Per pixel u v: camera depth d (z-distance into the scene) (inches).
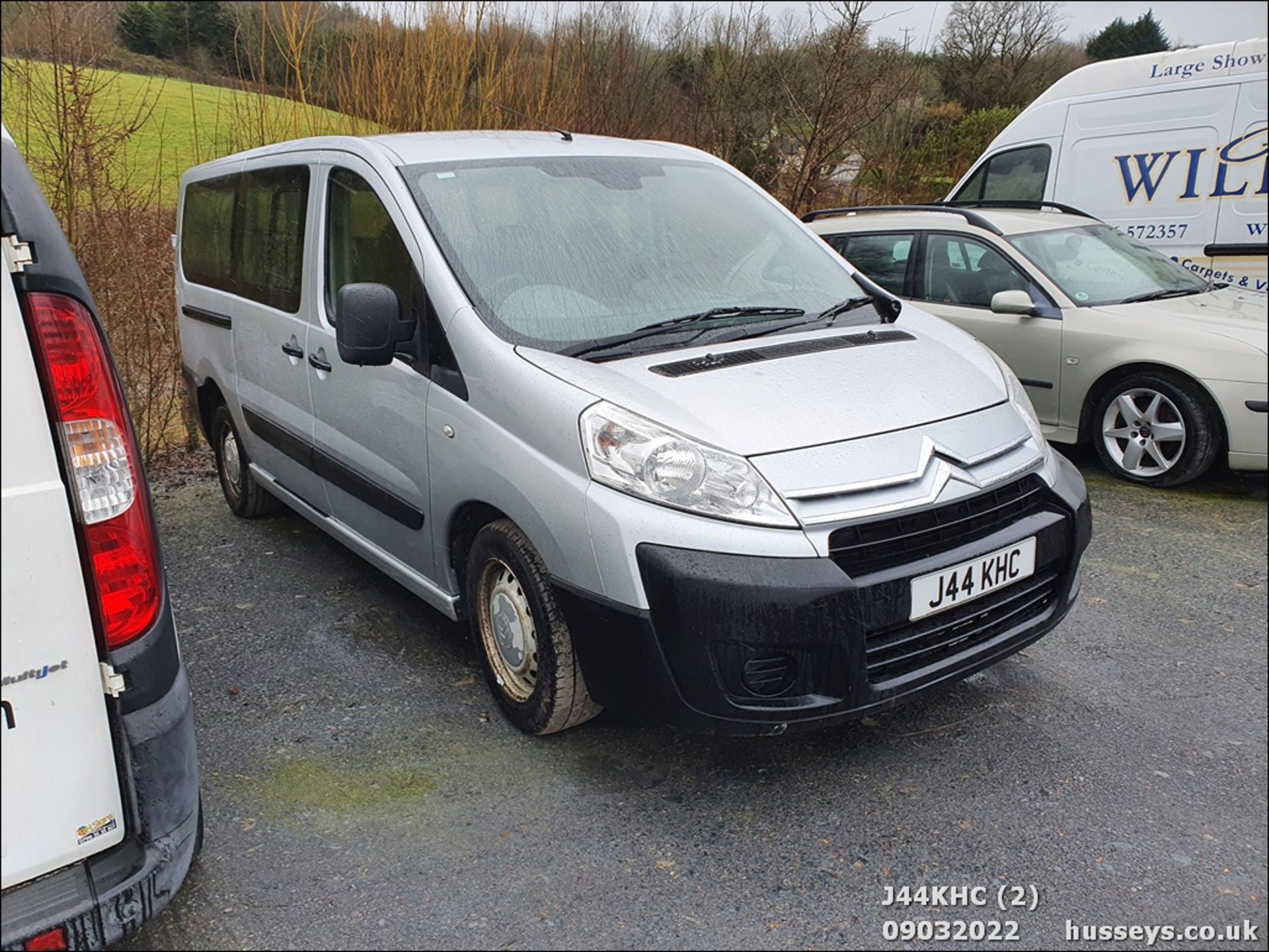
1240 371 202.2
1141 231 298.7
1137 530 192.5
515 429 109.0
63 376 68.9
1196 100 283.9
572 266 126.5
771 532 95.2
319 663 140.3
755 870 96.9
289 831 102.7
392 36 306.3
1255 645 144.6
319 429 150.4
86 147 228.8
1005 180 332.8
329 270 146.9
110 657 72.2
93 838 72.7
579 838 101.5
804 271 142.3
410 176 132.3
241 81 287.3
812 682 96.1
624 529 97.3
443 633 149.3
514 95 319.6
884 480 99.6
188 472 243.9
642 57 360.8
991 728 122.3
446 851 99.6
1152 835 102.7
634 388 105.8
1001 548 105.4
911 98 421.4
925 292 251.6
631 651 98.6
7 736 68.0
